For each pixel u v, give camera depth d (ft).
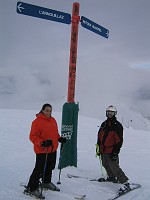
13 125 43.55
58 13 19.21
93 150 30.73
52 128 14.92
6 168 20.15
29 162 22.84
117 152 16.69
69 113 19.61
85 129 45.34
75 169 19.67
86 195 15.42
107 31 21.94
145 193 16.29
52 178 17.66
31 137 14.53
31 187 14.52
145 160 26.86
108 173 17.74
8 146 29.84
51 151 14.90
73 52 19.51
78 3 19.52
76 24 19.49
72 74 19.62
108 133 16.92
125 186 16.17
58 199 14.43
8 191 14.89
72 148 19.83
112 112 16.89
